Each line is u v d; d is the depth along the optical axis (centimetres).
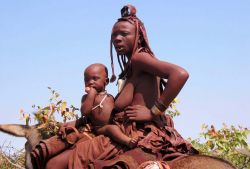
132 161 592
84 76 662
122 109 645
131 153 601
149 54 647
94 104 647
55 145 636
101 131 641
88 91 650
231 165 596
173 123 675
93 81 653
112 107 648
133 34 657
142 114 627
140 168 578
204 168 579
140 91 643
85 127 655
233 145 1128
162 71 620
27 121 916
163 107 621
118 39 657
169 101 617
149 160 595
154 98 644
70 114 912
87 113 647
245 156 1172
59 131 646
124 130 626
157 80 652
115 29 663
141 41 665
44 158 636
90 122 666
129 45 657
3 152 1314
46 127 900
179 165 590
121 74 673
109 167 590
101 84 656
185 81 611
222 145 1111
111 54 685
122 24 658
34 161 641
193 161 589
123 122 634
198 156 597
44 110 905
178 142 620
